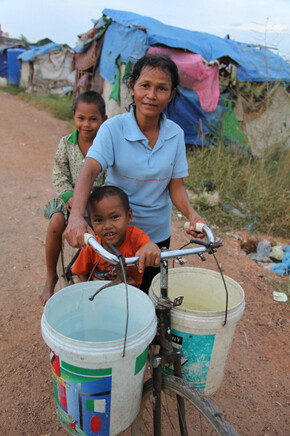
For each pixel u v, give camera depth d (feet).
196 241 5.16
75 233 4.78
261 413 7.84
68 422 4.72
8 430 7.00
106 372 4.22
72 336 5.49
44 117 44.57
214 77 25.39
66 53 63.31
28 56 63.10
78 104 8.12
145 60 5.83
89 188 5.62
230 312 4.84
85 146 8.35
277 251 14.87
